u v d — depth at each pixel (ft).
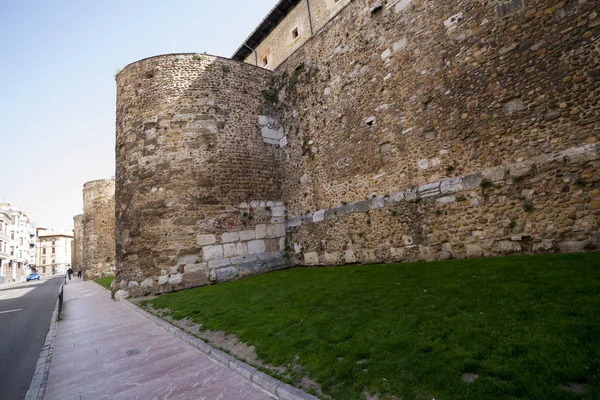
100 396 12.39
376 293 18.70
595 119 18.19
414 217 26.61
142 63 39.27
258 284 28.43
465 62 24.17
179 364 14.93
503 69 22.07
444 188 24.75
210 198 36.45
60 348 19.69
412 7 28.02
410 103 27.68
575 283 13.29
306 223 37.37
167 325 21.38
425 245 25.75
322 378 10.81
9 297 59.00
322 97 36.45
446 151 25.02
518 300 13.17
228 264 35.81
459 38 24.61
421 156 26.63
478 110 23.24
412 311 14.78
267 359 13.30
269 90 43.37
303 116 38.93
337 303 18.49
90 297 44.42
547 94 20.02
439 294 16.05
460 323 12.45
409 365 10.36
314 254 36.11
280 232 39.75
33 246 251.60
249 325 17.80
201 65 39.34
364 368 11.00
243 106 40.70
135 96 38.75
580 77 18.79
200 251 34.91
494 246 21.83
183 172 36.06
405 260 27.02
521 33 21.31
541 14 20.45
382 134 29.76
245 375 12.62
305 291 22.85
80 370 15.49
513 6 21.75
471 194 23.16
